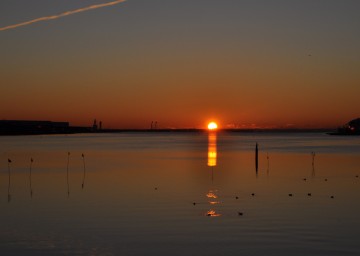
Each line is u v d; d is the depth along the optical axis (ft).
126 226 120.37
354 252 97.66
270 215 132.36
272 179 220.02
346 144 641.40
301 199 160.56
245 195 169.68
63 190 186.91
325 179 220.02
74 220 127.95
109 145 631.56
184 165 299.79
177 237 109.81
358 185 198.18
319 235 110.32
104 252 99.96
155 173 249.34
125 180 218.38
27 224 123.75
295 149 503.61
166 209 142.20
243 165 297.94
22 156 395.96
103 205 150.51
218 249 100.78
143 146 598.34
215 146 596.29
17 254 98.58
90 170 268.21
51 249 101.81
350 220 125.80
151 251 100.32
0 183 210.79
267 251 98.89
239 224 121.49
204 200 158.40
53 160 349.82
